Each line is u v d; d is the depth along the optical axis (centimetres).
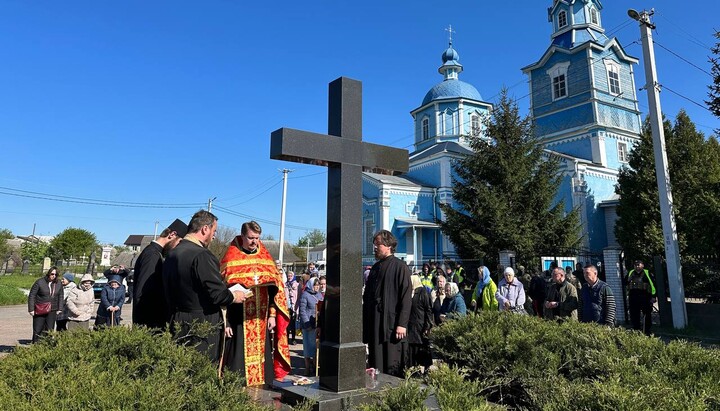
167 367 278
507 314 545
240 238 527
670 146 1848
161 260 484
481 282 980
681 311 1167
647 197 1842
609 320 725
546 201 1872
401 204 2856
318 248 6519
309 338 848
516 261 1761
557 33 2925
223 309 433
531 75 3044
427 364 704
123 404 225
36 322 1023
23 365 257
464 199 1938
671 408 287
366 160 479
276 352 529
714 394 313
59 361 268
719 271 1223
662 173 1224
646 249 1809
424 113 3519
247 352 496
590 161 2617
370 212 2908
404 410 299
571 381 404
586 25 2827
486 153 1934
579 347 450
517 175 1858
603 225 2566
